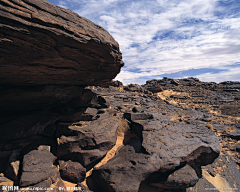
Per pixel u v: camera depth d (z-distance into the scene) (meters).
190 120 13.40
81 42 4.27
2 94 6.01
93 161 6.48
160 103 21.86
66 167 5.91
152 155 6.31
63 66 5.34
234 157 9.62
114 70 7.50
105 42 4.82
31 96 6.74
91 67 6.16
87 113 8.73
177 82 47.66
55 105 8.48
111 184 5.24
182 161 6.50
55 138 7.06
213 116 18.28
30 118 7.26
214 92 36.41
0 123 6.78
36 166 5.32
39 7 3.58
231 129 13.23
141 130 8.81
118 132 9.46
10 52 3.70
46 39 3.82
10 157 5.36
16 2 3.19
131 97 19.89
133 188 5.20
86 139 6.64
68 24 4.09
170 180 5.99
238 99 28.81
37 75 5.51
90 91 9.50
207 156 7.42
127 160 6.33
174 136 8.01
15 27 3.23
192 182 6.15
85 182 6.02
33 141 6.70
